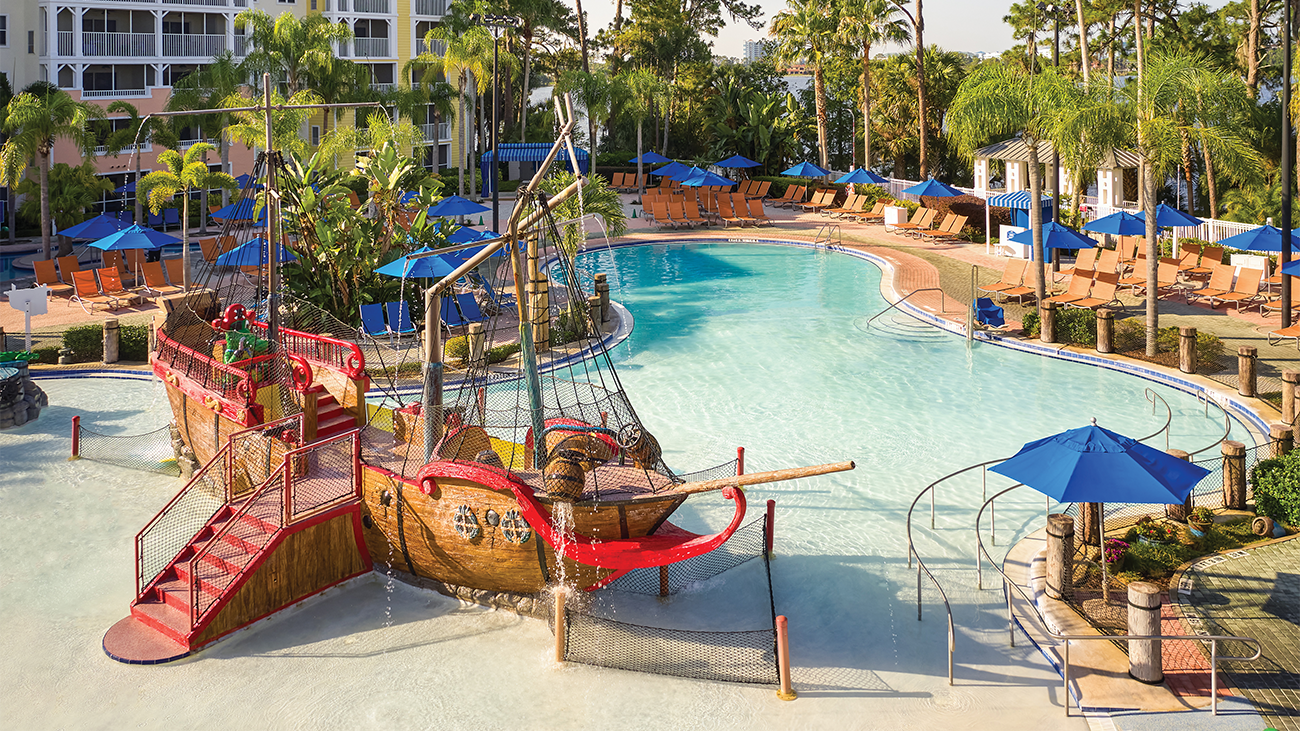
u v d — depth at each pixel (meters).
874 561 13.25
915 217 42.00
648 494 11.48
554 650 11.14
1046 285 28.97
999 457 16.88
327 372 15.74
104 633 11.59
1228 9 50.78
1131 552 12.62
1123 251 30.47
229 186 34.69
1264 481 13.36
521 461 13.79
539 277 23.59
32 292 23.19
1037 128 24.20
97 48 47.66
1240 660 9.94
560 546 11.24
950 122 25.58
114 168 46.84
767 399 20.33
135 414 20.05
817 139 70.56
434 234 26.02
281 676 10.74
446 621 11.91
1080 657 10.59
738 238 42.28
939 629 11.49
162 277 30.61
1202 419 18.50
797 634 11.47
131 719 9.97
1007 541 13.72
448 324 24.69
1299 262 22.03
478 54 47.78
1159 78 20.61
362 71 47.06
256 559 11.73
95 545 13.86
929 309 27.44
